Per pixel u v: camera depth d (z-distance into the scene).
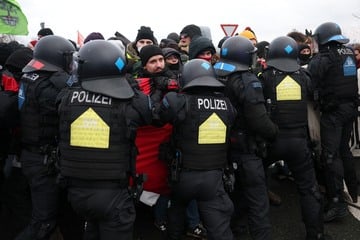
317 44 3.75
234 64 2.91
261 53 4.41
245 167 2.90
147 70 3.05
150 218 3.89
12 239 3.21
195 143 2.52
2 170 3.08
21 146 2.77
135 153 2.34
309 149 3.24
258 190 2.93
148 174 2.93
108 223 2.25
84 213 2.28
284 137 3.12
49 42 2.64
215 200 2.60
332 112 3.66
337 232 3.49
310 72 3.65
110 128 2.19
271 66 3.17
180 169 2.57
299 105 3.10
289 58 3.19
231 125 2.71
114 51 2.31
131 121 2.25
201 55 3.41
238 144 2.88
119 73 2.31
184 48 4.47
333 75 3.59
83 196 2.22
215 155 2.56
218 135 2.56
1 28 4.34
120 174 2.23
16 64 2.84
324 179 3.83
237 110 2.87
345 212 3.67
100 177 2.19
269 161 3.33
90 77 2.27
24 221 3.16
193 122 2.50
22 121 2.63
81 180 2.22
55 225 2.73
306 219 3.16
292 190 4.56
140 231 3.61
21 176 3.11
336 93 3.62
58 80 2.55
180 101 2.50
